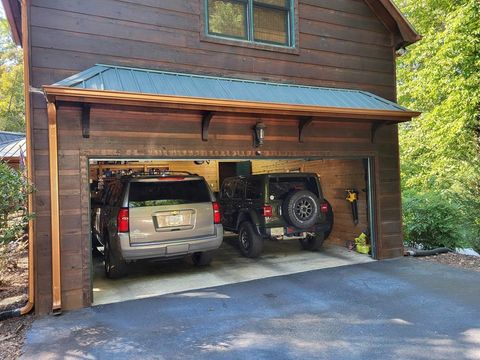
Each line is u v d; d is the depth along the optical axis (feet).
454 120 33.63
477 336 11.62
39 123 15.14
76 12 16.35
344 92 22.09
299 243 28.68
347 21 23.08
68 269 15.26
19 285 18.67
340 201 26.76
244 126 19.02
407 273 19.17
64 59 15.98
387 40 24.36
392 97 24.31
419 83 38.09
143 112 16.72
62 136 15.34
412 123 44.65
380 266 20.77
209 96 16.66
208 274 20.30
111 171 36.96
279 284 17.92
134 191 18.88
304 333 12.25
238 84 19.06
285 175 23.94
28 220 14.29
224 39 19.56
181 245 19.15
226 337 12.11
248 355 10.83
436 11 42.29
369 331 12.25
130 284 18.78
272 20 21.21
